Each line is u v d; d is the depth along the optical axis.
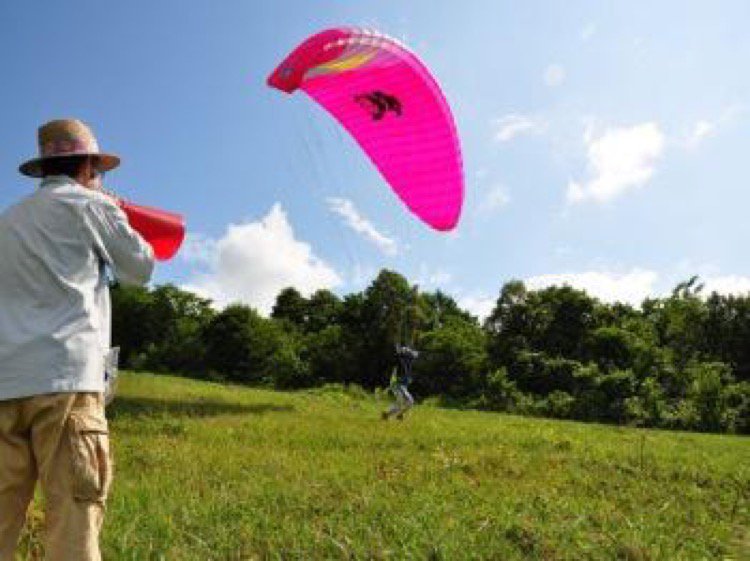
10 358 3.28
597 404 43.81
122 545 4.59
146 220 3.73
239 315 66.06
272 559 4.71
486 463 9.02
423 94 7.69
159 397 18.17
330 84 7.89
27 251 3.38
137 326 70.06
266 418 14.41
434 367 51.03
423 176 8.25
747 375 52.66
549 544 5.23
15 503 3.39
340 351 59.91
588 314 52.97
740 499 7.85
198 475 7.32
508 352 51.91
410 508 6.00
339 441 11.08
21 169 3.67
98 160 3.74
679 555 5.28
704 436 19.58
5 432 3.33
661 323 56.12
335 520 5.59
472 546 5.07
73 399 3.29
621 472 9.11
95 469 3.29
